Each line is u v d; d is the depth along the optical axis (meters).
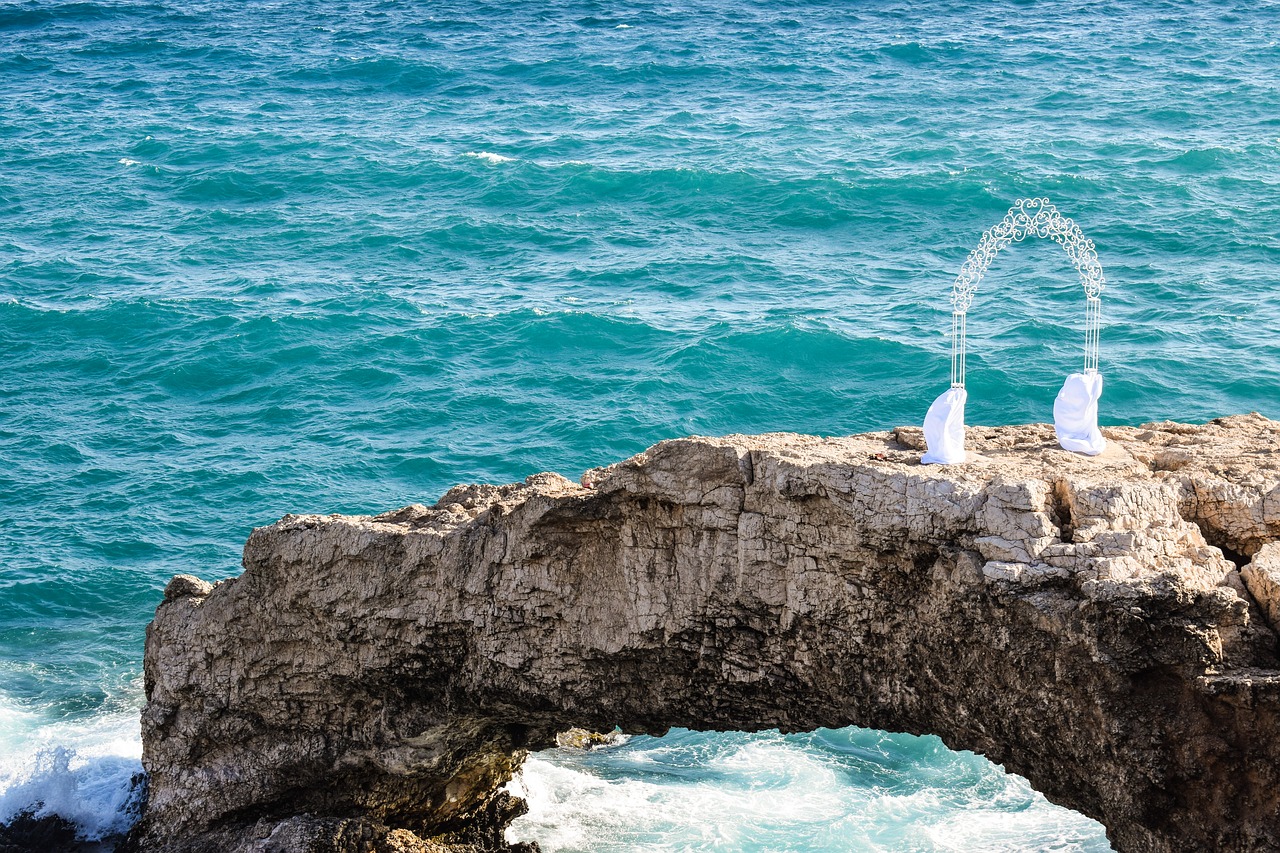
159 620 29.89
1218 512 21.41
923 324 58.75
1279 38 125.75
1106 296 61.22
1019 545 20.53
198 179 87.69
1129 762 19.77
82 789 32.84
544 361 57.59
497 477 48.44
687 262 69.00
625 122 101.69
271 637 28.33
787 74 118.81
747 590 23.22
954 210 74.75
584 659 25.00
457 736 27.88
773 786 33.53
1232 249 66.31
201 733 29.56
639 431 51.12
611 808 32.62
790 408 52.66
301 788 29.52
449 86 119.69
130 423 54.06
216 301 65.50
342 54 134.62
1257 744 19.02
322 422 53.31
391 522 27.42
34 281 69.75
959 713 21.88
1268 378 52.09
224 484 48.62
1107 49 124.19
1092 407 23.91
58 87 124.50
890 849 30.81
